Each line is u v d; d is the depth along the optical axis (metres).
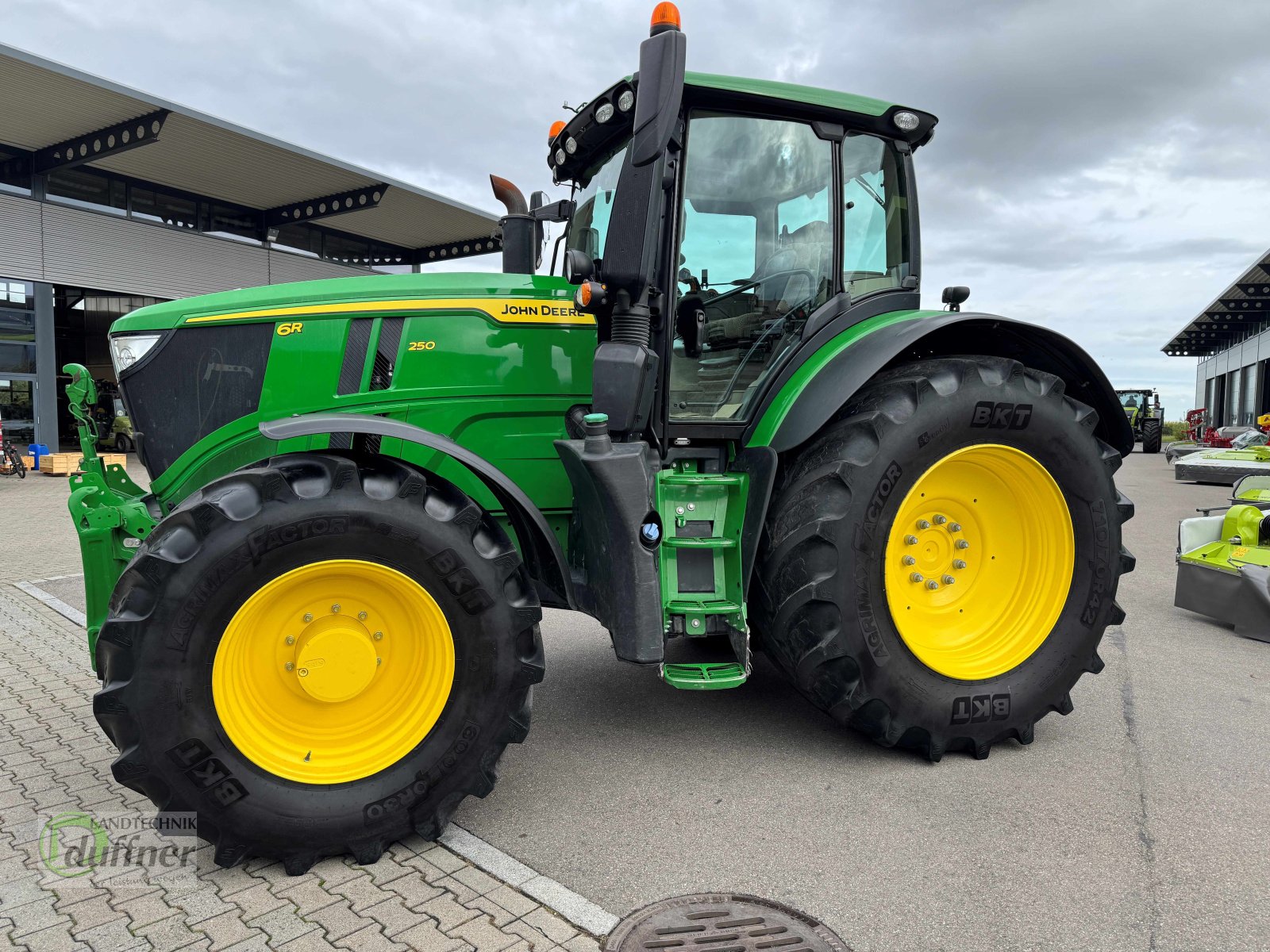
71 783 2.90
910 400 2.92
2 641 4.73
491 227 20.56
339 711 2.47
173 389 2.98
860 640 2.82
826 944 1.96
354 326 2.95
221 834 2.25
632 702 3.68
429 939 2.00
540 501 3.10
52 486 13.53
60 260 16.17
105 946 1.98
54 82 12.77
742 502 2.91
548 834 2.52
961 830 2.51
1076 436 3.15
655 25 2.53
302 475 2.38
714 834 2.50
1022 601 3.25
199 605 2.22
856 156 3.38
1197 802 2.68
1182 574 5.06
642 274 2.68
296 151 15.67
